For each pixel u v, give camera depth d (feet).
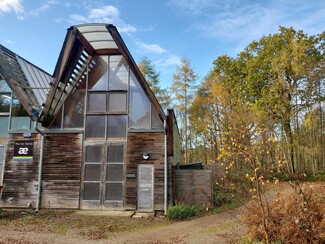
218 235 22.62
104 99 41.16
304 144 72.38
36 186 39.11
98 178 38.73
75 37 36.17
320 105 72.33
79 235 24.79
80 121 40.70
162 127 39.27
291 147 70.59
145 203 37.24
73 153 39.65
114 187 38.24
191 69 91.81
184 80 91.35
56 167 39.42
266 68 73.72
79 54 38.73
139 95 40.83
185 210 33.14
